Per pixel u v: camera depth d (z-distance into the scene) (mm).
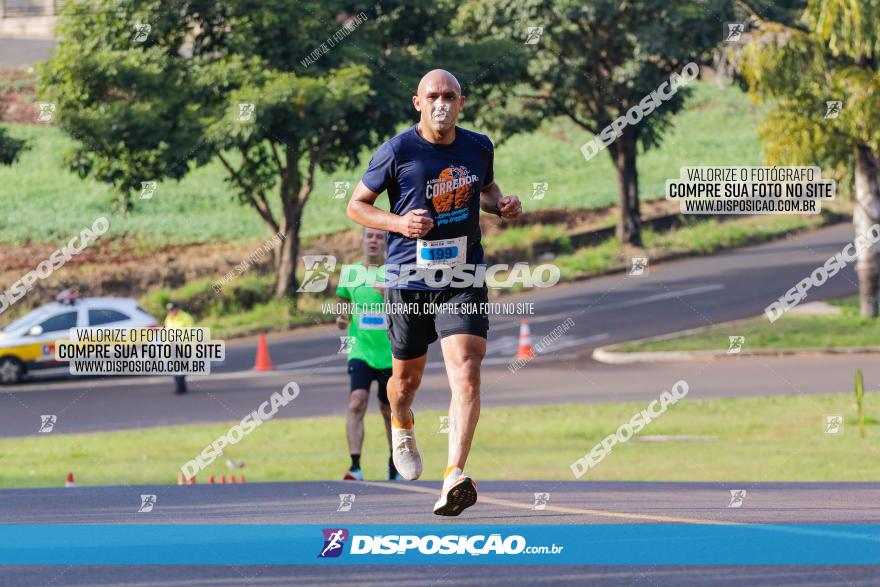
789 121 36594
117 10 40375
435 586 7293
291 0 39812
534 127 47031
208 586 7359
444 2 43312
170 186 62844
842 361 34719
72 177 61438
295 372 37406
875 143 35562
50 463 22703
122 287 52500
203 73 40125
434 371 36125
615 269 53469
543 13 42406
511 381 33500
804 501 11336
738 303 45188
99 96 41000
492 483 14711
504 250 55844
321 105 39219
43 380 38281
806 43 35875
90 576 7738
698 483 14438
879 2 34938
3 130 44156
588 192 63844
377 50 41594
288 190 47062
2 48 68562
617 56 44969
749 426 24922
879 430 23969
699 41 41969
